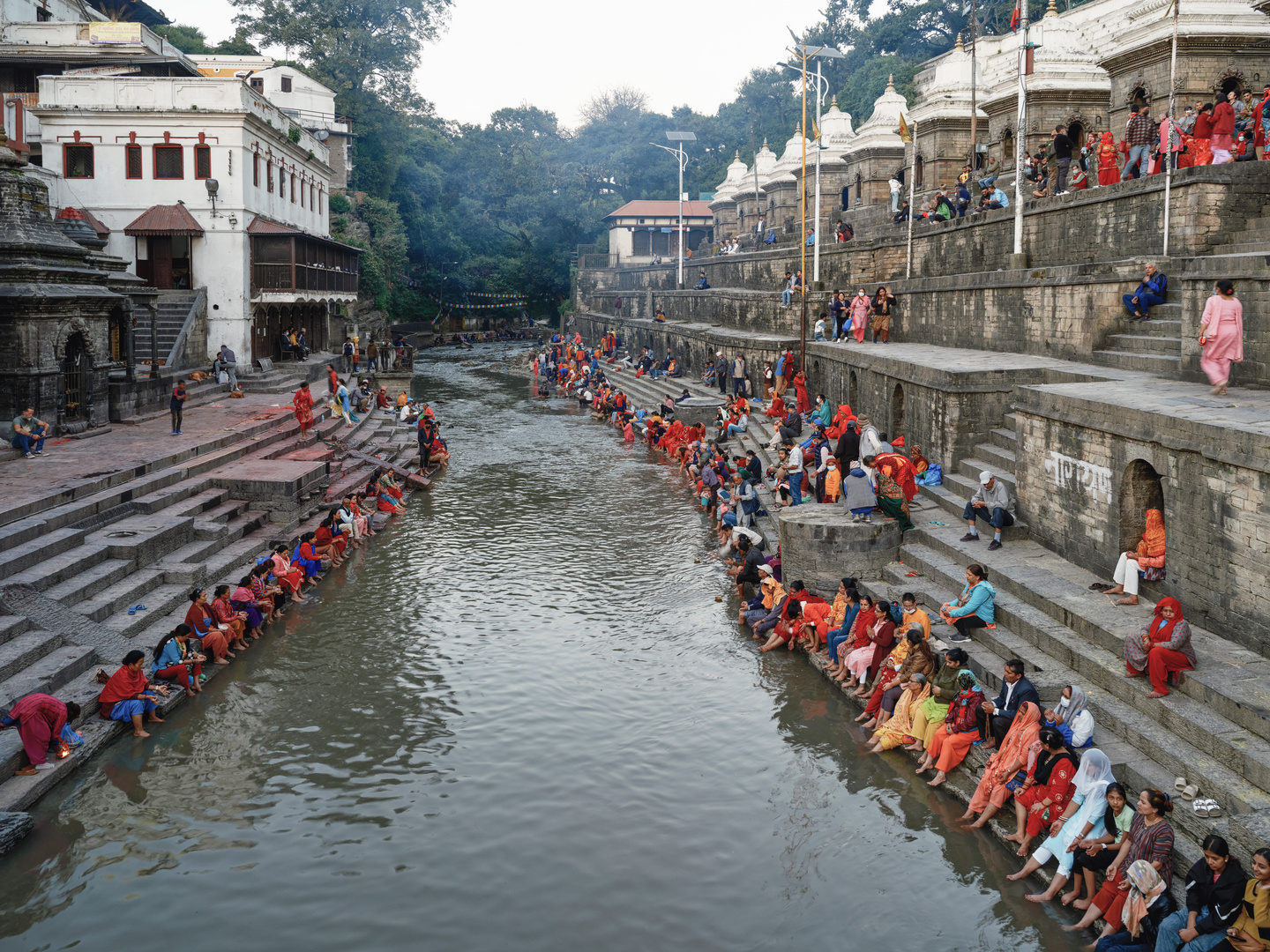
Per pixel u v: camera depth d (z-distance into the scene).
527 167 86.94
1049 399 14.30
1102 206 19.73
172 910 9.20
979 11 54.59
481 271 83.25
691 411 34.16
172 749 12.17
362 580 18.67
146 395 26.59
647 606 17.33
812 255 36.31
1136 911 8.13
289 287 34.94
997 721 10.69
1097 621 11.51
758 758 12.02
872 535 16.03
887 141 40.34
